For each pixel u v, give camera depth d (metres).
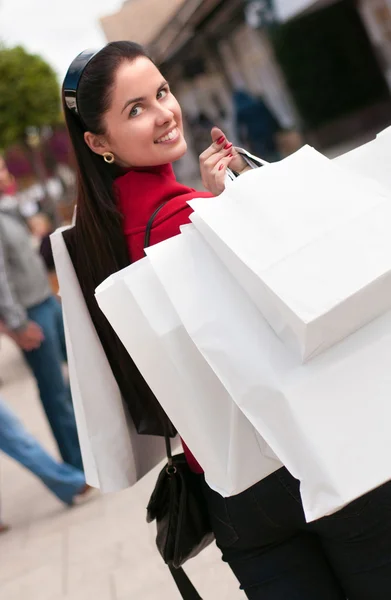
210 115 19.02
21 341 4.85
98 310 2.08
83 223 2.01
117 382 2.15
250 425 1.73
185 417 1.77
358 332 1.59
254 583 1.97
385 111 16.25
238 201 1.63
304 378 1.59
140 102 1.91
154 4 14.19
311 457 1.59
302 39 16.06
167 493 2.08
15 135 27.70
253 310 1.63
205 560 3.56
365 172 1.74
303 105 16.81
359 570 1.85
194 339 1.65
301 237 1.57
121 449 2.12
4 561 4.43
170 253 1.69
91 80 1.90
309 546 1.96
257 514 1.88
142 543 3.98
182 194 1.96
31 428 6.97
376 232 1.55
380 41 15.46
